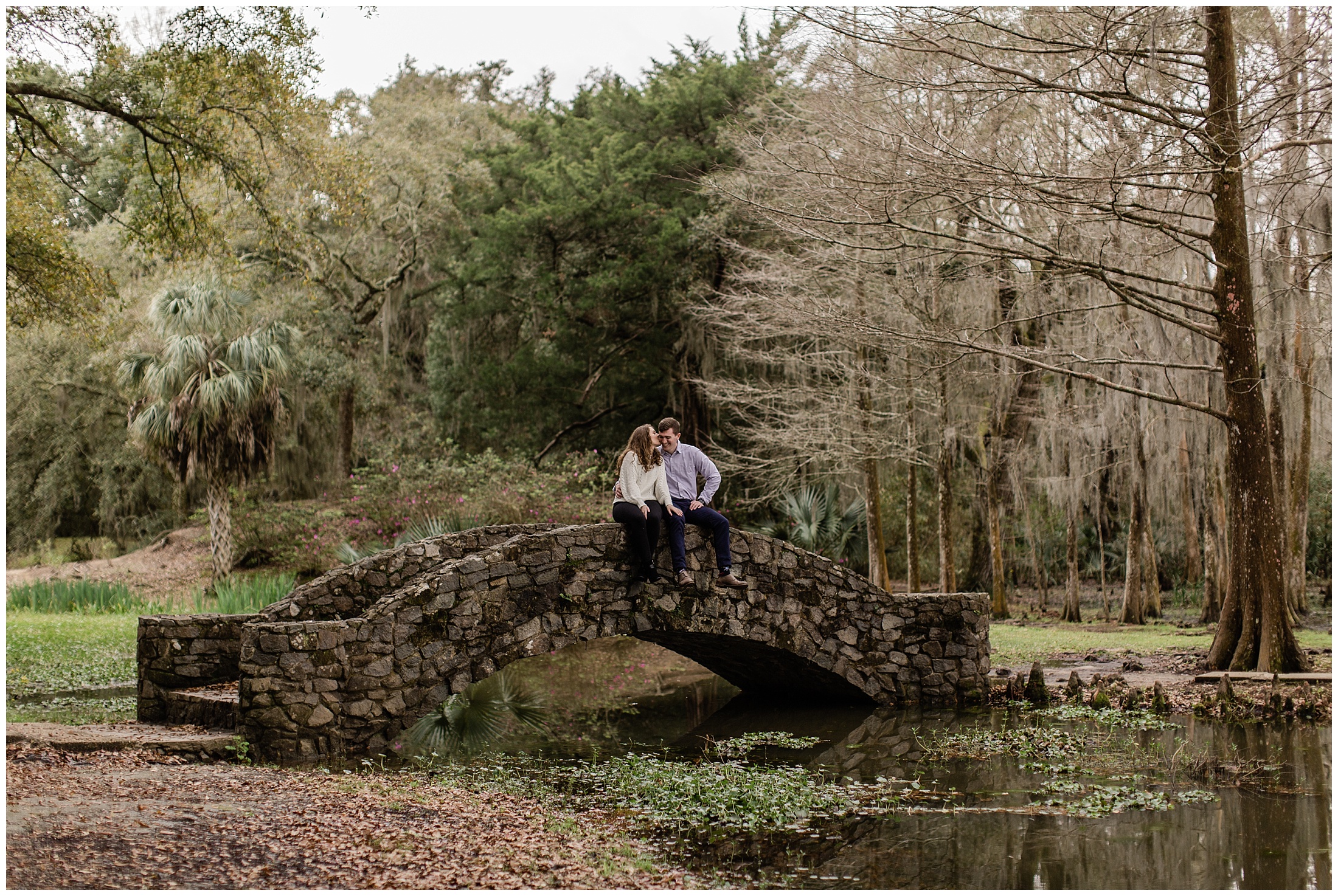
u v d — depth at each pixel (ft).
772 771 26.40
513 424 89.25
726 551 33.09
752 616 34.14
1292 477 60.75
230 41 43.78
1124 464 67.15
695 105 83.41
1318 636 51.49
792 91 67.00
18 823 17.39
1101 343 58.23
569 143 90.53
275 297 83.41
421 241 95.81
